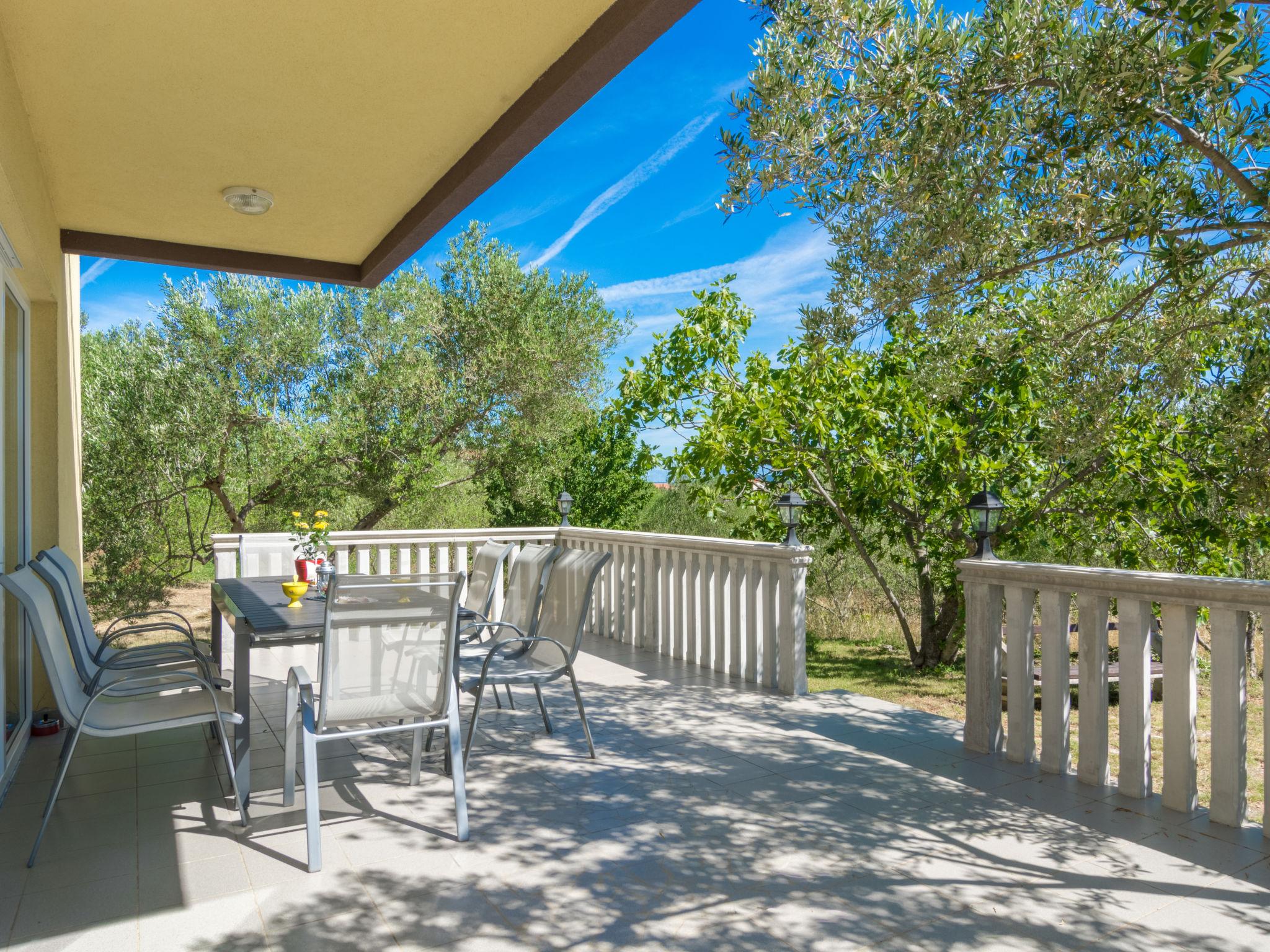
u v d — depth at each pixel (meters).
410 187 4.36
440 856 2.73
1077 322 4.37
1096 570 3.33
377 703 2.85
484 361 11.32
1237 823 2.94
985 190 3.60
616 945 2.20
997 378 5.49
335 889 2.52
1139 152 3.53
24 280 4.19
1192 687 3.08
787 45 3.77
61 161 3.96
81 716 2.79
